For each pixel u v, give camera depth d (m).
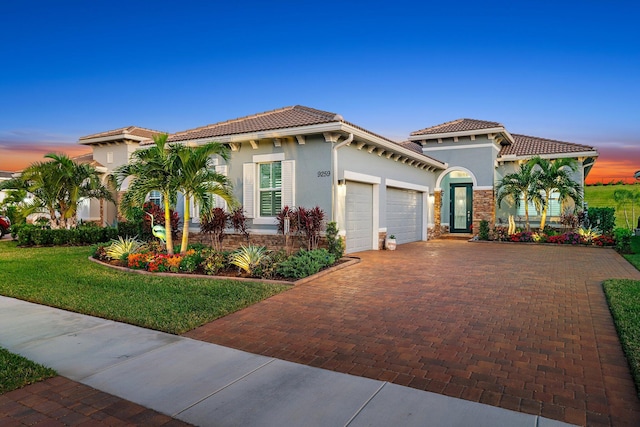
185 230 11.57
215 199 14.66
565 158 19.41
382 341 5.53
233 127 15.25
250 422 3.49
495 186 20.73
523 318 6.53
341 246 12.60
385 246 15.73
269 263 10.00
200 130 16.48
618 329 5.76
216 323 6.38
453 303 7.48
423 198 20.36
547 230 19.00
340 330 6.00
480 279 9.67
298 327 6.16
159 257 10.58
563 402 3.81
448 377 4.39
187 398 3.93
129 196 11.20
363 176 14.64
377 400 3.86
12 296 8.05
